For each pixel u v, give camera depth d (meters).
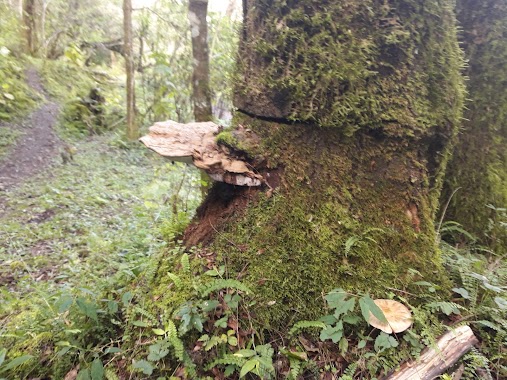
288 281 1.85
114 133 12.08
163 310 1.84
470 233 2.63
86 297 2.38
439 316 1.82
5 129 9.99
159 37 9.77
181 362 1.66
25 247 4.82
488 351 1.71
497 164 2.66
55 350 1.87
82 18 18.09
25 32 15.61
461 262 2.10
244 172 2.01
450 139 2.13
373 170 2.03
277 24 2.03
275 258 1.92
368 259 1.90
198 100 4.19
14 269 4.18
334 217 1.98
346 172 2.02
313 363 1.63
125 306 2.00
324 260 1.89
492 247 2.53
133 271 2.65
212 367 1.62
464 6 2.59
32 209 6.18
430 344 1.61
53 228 5.49
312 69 1.97
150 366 1.59
